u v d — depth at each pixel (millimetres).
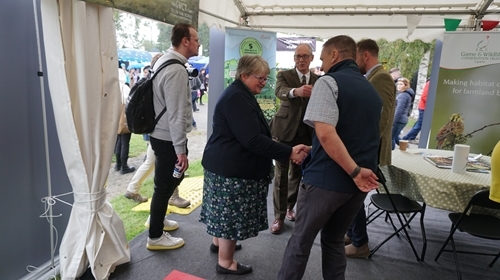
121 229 1922
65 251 1718
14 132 1581
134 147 5309
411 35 3494
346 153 1244
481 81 3328
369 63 1906
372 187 1310
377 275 1950
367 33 3533
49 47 1506
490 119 3369
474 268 2066
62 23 1480
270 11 3559
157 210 2053
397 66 7020
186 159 1917
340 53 1395
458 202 1782
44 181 1771
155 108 1904
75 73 1571
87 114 1605
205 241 2301
